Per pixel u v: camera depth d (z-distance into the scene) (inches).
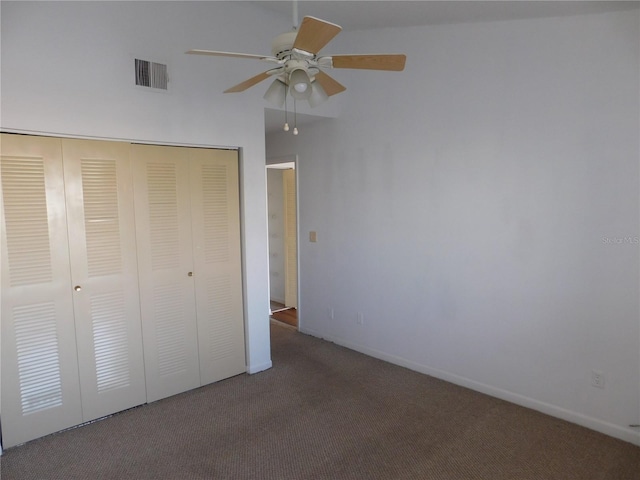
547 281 114.3
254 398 128.8
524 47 113.2
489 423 113.5
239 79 134.5
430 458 98.8
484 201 124.9
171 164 124.3
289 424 114.0
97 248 112.7
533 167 114.3
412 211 143.2
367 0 111.9
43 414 107.3
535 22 110.7
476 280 128.9
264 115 151.7
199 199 130.9
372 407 123.0
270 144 196.7
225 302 139.7
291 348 171.6
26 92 97.3
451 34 127.7
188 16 122.3
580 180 106.5
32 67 97.7
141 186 119.1
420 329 145.7
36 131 99.7
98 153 110.8
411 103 139.9
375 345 161.3
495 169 121.7
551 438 106.2
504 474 92.9
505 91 117.8
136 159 117.6
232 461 98.3
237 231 140.5
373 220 155.9
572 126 106.7
